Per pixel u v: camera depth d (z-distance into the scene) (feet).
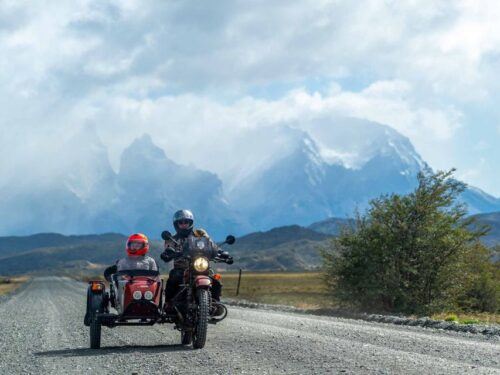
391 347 52.90
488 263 132.67
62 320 100.48
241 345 55.47
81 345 61.93
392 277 120.88
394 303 123.44
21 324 94.53
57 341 66.90
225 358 47.26
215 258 56.44
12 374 44.24
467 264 125.18
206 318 52.75
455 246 120.26
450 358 45.42
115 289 56.90
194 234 55.21
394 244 121.29
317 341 57.82
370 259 123.44
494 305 131.23
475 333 69.21
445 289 122.01
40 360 51.21
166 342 61.72
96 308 57.00
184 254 54.65
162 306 56.90
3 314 125.08
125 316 55.11
